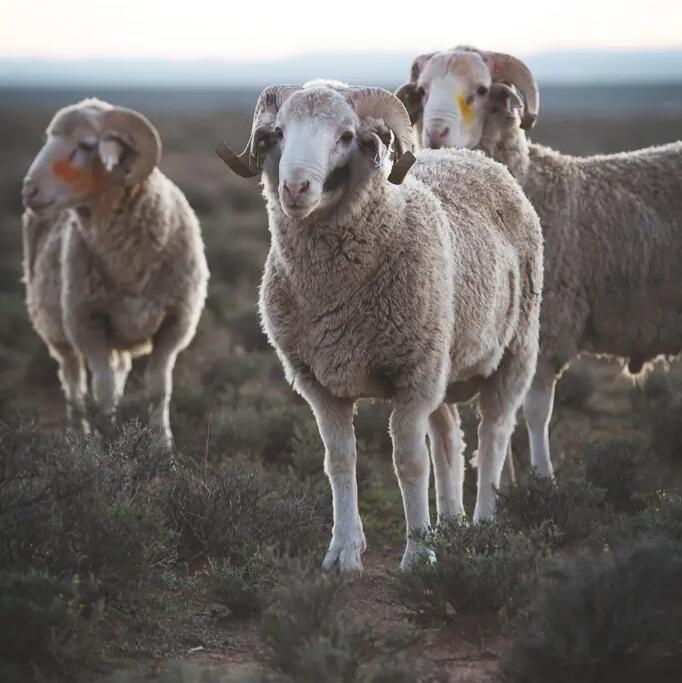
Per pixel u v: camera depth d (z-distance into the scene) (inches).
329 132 306.3
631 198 485.4
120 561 289.9
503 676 258.8
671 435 517.3
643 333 488.4
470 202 377.1
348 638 255.0
